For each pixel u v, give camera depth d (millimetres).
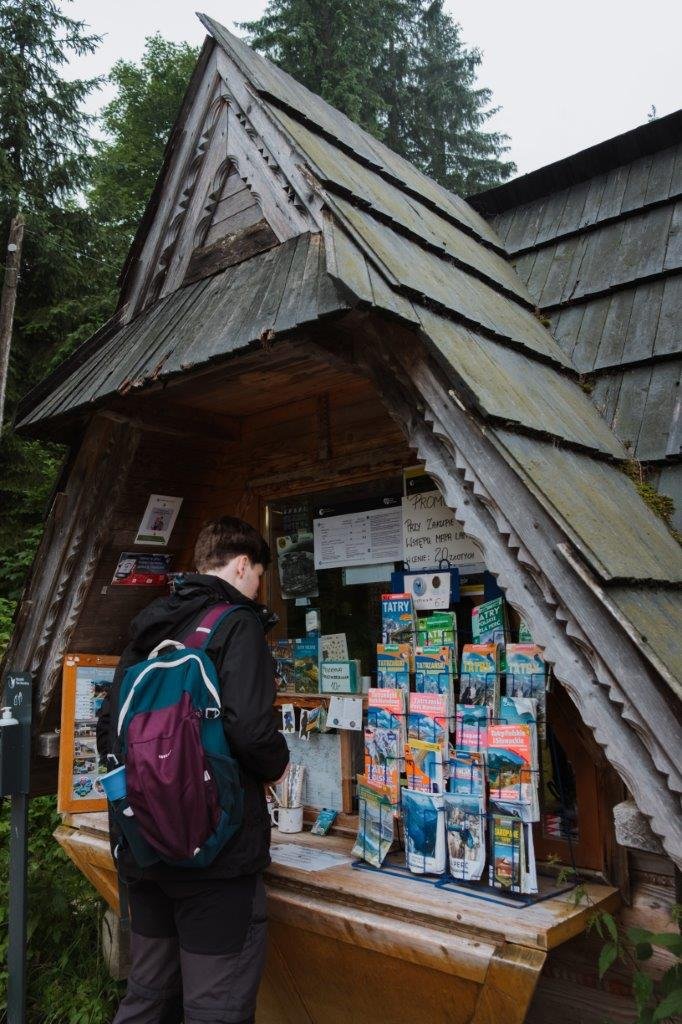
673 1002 1921
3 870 4711
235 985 2193
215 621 2352
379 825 2719
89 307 13961
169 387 3285
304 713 3354
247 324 2658
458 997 2258
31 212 14312
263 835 2322
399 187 3934
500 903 2283
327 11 21906
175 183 3623
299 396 3715
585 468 2695
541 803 2711
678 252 3840
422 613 3195
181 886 2197
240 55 3453
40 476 11531
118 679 2469
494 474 2223
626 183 4484
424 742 2609
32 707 3910
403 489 3367
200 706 2176
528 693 2479
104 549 3846
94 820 3629
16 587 10578
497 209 5137
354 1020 2693
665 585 2332
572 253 4371
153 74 23484
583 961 2492
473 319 2848
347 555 3602
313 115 3633
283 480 3805
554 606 2084
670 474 3053
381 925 2340
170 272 3631
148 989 2391
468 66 27562
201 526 4215
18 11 16000
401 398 2477
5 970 4094
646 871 2400
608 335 3738
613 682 1962
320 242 2834
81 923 4418
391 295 2383
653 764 1908
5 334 9781
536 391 2875
